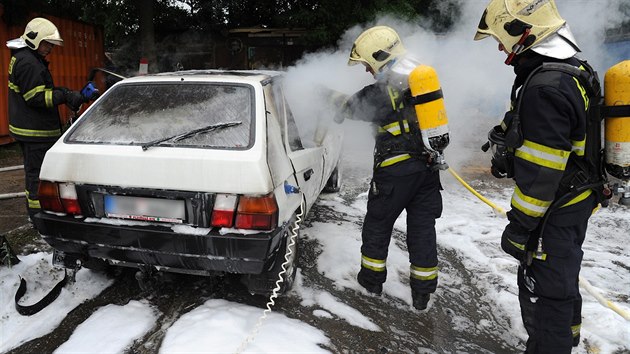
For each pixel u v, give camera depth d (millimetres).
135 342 2631
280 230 2674
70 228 2703
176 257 2623
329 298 3221
